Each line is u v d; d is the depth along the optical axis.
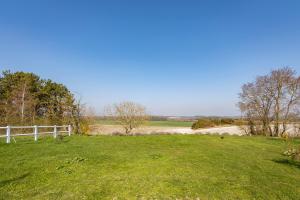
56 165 11.58
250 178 10.33
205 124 57.47
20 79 47.16
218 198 7.73
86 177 9.90
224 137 29.00
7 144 17.31
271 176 10.98
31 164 11.62
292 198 8.05
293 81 36.19
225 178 10.11
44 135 27.30
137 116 46.22
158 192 8.05
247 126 39.62
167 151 17.20
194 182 9.23
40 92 49.12
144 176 10.04
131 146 19.81
